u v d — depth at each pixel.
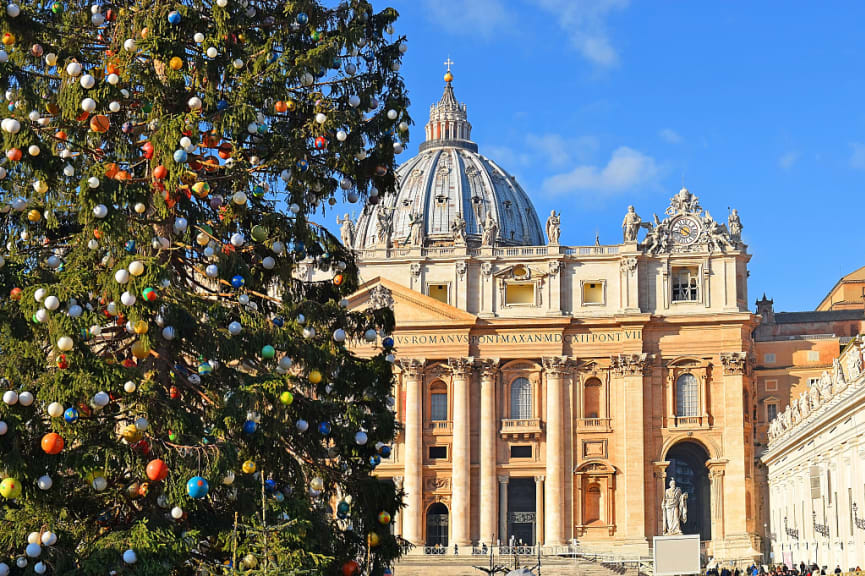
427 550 115.50
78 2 35.41
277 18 36.50
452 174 193.75
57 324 29.55
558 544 116.06
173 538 29.50
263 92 35.09
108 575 28.38
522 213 197.50
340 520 37.31
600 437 118.19
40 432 29.80
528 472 118.69
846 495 68.44
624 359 118.25
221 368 33.81
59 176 32.44
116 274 30.25
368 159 38.03
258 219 36.06
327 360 35.38
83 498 30.91
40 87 33.22
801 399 87.38
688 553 39.00
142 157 34.31
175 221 33.31
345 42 36.38
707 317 117.75
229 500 32.12
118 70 33.34
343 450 36.47
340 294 38.69
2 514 29.92
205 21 35.00
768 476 114.81
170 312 31.50
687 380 118.88
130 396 30.53
